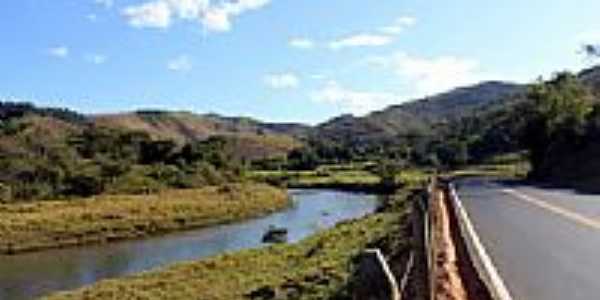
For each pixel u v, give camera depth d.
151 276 33.09
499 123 148.88
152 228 64.06
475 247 20.86
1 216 62.00
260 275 29.23
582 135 76.25
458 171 111.75
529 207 34.66
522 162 122.00
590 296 13.84
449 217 29.69
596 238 22.42
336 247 32.47
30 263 47.50
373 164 153.62
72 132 123.19
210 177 103.94
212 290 27.34
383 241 25.67
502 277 15.98
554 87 81.75
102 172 88.75
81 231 59.84
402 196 54.12
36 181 80.88
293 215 72.94
